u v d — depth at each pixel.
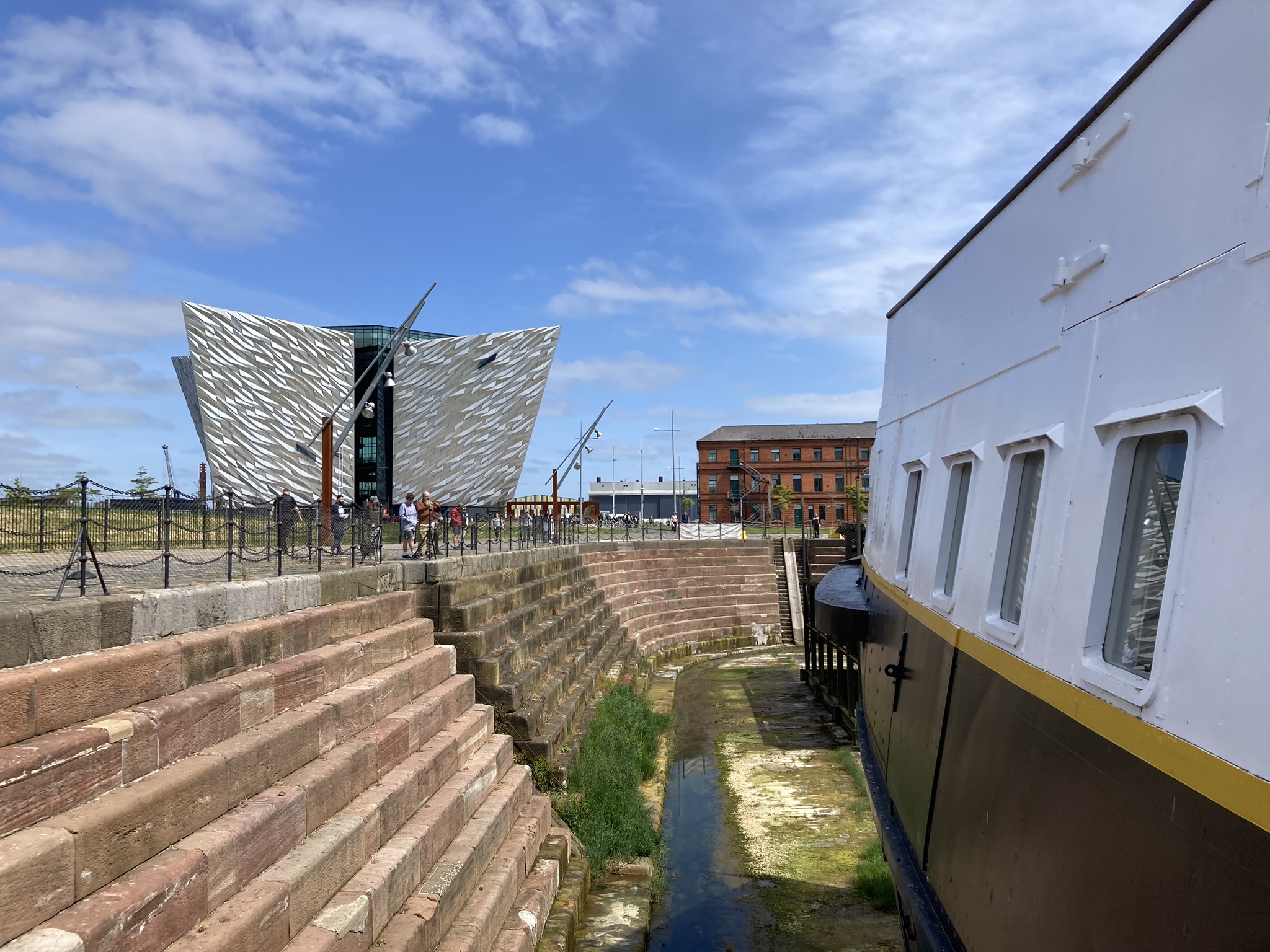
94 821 3.92
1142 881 2.71
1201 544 2.54
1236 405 2.48
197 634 5.89
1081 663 3.27
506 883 7.52
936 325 6.36
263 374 57.28
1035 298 4.24
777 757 16.47
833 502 82.81
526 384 63.94
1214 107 2.72
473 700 10.15
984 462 4.88
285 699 6.38
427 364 64.75
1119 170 3.37
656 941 9.01
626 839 10.62
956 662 5.05
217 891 4.52
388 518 24.86
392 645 8.86
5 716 3.96
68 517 9.89
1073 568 3.44
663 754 15.29
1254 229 2.47
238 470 57.06
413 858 6.40
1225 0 2.66
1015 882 3.89
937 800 5.44
